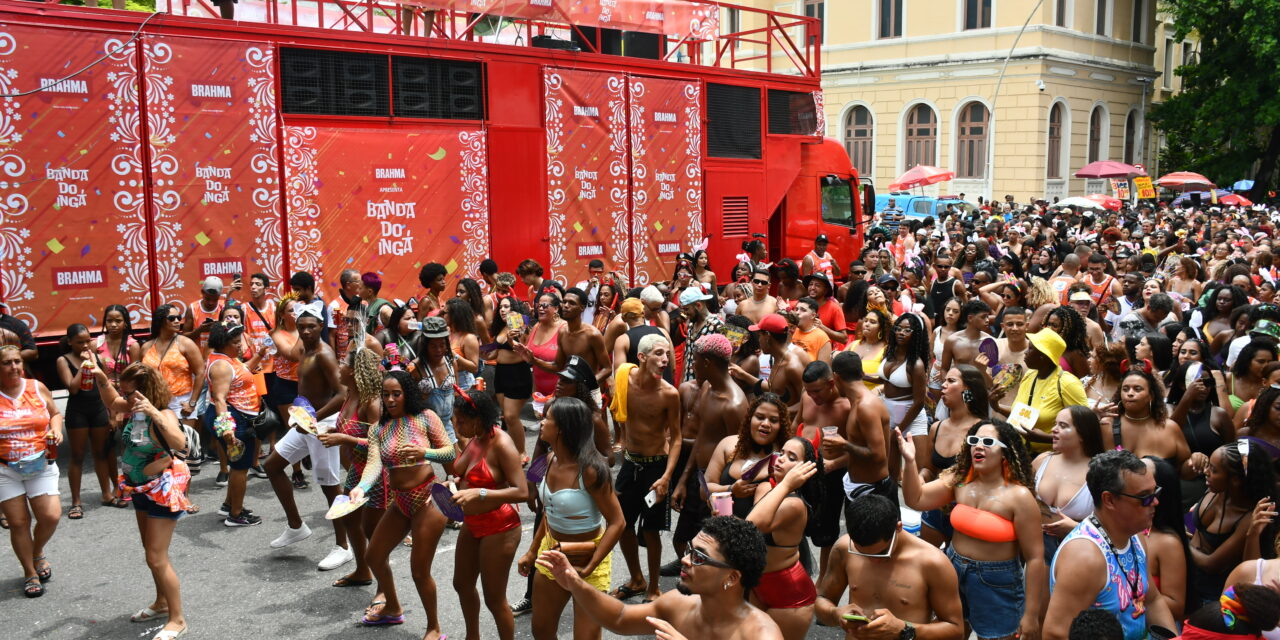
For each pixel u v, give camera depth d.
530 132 12.48
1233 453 5.25
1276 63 38.16
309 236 10.72
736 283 12.26
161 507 6.10
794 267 11.35
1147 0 44.22
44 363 9.23
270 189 10.43
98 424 8.59
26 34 8.94
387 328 9.91
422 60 11.48
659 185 13.98
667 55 15.88
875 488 6.18
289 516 7.66
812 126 16.62
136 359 8.89
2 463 6.71
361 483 5.89
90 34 9.27
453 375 8.34
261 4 13.48
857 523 4.38
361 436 6.53
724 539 3.61
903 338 7.36
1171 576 4.65
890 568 4.45
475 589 5.77
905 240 20.23
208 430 9.08
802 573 4.70
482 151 12.04
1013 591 4.86
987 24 39.03
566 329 9.16
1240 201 37.47
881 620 4.24
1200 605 5.07
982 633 4.90
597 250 13.29
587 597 4.02
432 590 5.96
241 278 10.29
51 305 9.22
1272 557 4.96
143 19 9.55
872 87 41.84
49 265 9.19
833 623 4.51
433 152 11.61
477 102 12.01
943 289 12.76
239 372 8.40
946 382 6.32
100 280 9.48
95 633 6.25
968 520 4.87
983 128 39.56
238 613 6.52
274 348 9.55
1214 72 40.56
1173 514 4.70
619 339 8.58
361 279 10.57
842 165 17.72
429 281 10.95
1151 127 45.25
